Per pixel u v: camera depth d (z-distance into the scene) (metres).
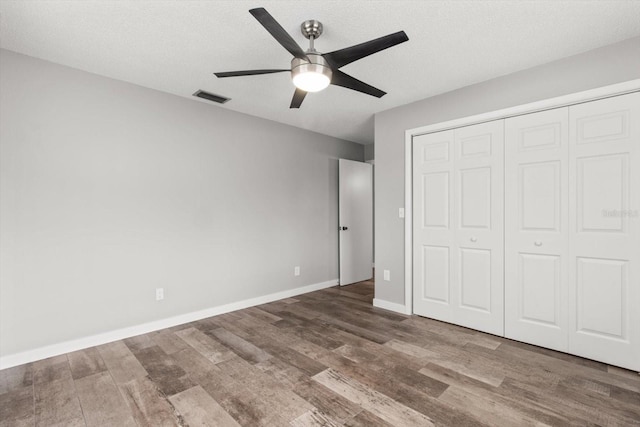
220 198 3.47
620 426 1.58
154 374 2.14
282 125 4.13
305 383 2.02
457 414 1.69
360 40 2.15
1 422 1.66
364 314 3.41
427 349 2.51
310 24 1.95
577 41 2.18
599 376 2.07
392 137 3.52
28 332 2.33
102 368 2.23
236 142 3.63
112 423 1.65
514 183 2.67
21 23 1.95
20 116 2.31
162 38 2.13
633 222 2.14
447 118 3.06
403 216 3.42
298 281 4.32
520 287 2.64
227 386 1.99
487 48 2.27
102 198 2.67
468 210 2.96
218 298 3.44
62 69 2.49
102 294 2.67
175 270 3.11
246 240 3.71
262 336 2.80
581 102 2.34
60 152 2.47
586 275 2.33
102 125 2.68
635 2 1.77
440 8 1.83
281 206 4.11
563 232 2.42
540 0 1.76
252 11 1.39
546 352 2.44
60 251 2.47
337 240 4.90
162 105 3.03
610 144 2.22
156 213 2.99
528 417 1.66
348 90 3.02
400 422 1.63
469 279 2.96
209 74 2.68
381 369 2.19
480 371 2.15
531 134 2.58
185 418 1.69
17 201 2.29
